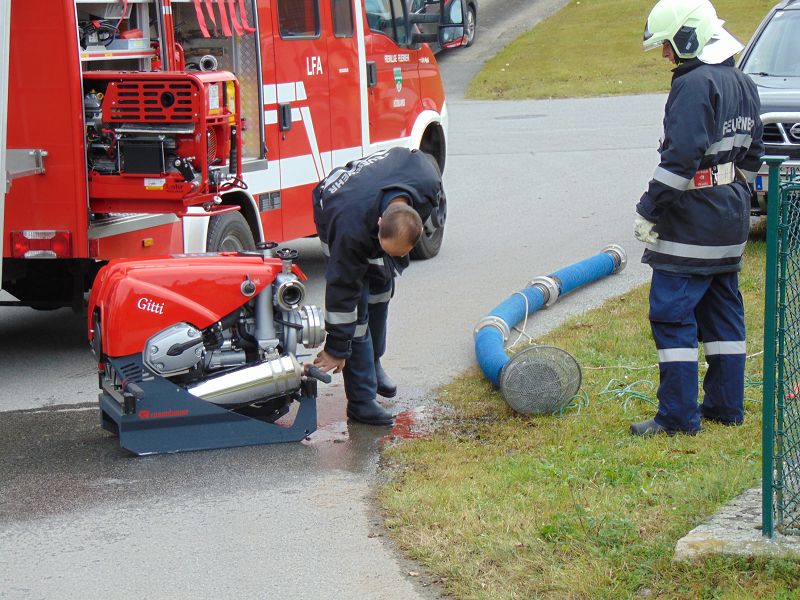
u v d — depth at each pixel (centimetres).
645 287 940
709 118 533
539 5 3553
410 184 541
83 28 742
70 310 966
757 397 630
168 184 700
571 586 412
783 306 426
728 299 579
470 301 936
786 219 423
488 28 3306
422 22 1120
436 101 1180
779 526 433
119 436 593
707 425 586
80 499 532
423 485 527
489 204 1408
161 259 604
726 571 412
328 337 577
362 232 542
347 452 588
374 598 423
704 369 691
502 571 433
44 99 721
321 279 1058
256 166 882
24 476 563
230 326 595
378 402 674
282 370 589
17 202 738
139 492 538
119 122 700
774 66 1107
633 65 2727
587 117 2161
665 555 428
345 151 1010
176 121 690
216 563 459
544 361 613
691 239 555
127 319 569
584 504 482
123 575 451
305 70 945
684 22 537
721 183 554
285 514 507
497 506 490
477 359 714
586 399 639
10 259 756
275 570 451
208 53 857
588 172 1612
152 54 798
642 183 1514
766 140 1008
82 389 728
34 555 472
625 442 565
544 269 1047
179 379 593
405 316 895
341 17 997
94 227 737
